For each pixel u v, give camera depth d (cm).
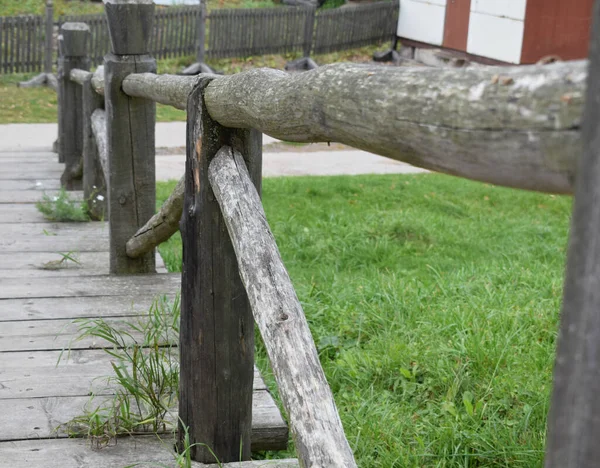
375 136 142
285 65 1617
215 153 252
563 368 96
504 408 342
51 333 377
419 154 131
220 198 235
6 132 1123
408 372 369
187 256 261
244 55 1609
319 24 1659
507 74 112
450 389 348
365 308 461
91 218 607
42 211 605
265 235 220
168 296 435
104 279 462
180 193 334
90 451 273
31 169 766
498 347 391
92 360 347
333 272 568
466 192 891
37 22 1459
